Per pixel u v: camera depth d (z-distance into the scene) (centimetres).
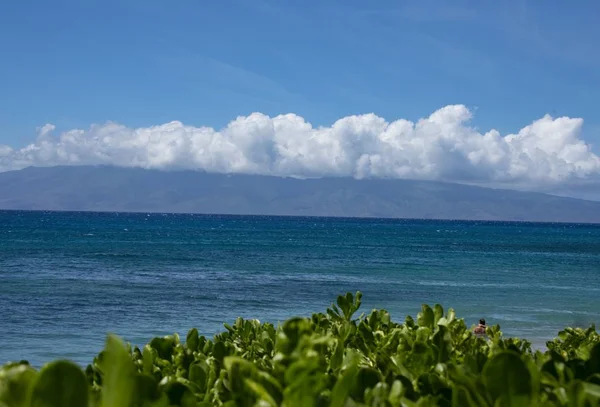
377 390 179
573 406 163
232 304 3503
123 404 116
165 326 2761
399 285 4622
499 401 154
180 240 10612
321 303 3600
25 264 5722
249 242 10594
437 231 19888
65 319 2898
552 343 473
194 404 168
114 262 6100
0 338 2431
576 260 7819
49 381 119
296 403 139
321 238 12888
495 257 8131
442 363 229
